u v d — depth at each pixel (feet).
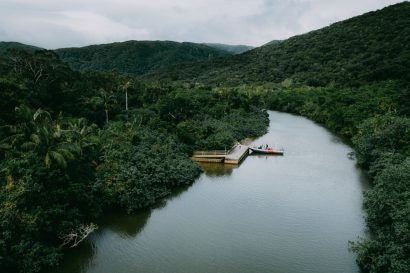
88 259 96.94
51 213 95.20
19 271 85.10
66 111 193.88
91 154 129.70
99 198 117.91
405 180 106.52
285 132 276.00
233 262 97.25
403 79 322.34
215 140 200.54
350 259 99.30
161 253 100.89
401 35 472.44
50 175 99.76
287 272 93.45
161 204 132.98
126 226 115.24
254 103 369.30
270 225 118.21
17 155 110.32
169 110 234.38
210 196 142.00
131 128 174.29
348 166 184.03
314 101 364.17
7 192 94.17
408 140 156.66
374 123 188.75
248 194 144.46
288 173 172.76
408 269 75.51
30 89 178.19
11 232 86.84
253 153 211.41
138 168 137.69
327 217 124.16
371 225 110.22
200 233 112.37
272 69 572.92
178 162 161.68
